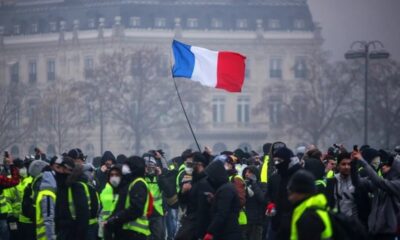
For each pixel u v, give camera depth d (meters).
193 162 43.75
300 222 32.09
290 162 41.16
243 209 52.34
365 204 43.88
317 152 50.06
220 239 40.94
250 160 61.34
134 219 40.81
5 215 53.41
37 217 44.03
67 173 41.97
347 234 32.47
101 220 48.22
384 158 47.56
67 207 41.94
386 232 43.62
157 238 58.53
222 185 41.12
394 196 43.56
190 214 44.03
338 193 44.12
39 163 48.94
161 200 59.06
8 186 53.31
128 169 41.22
